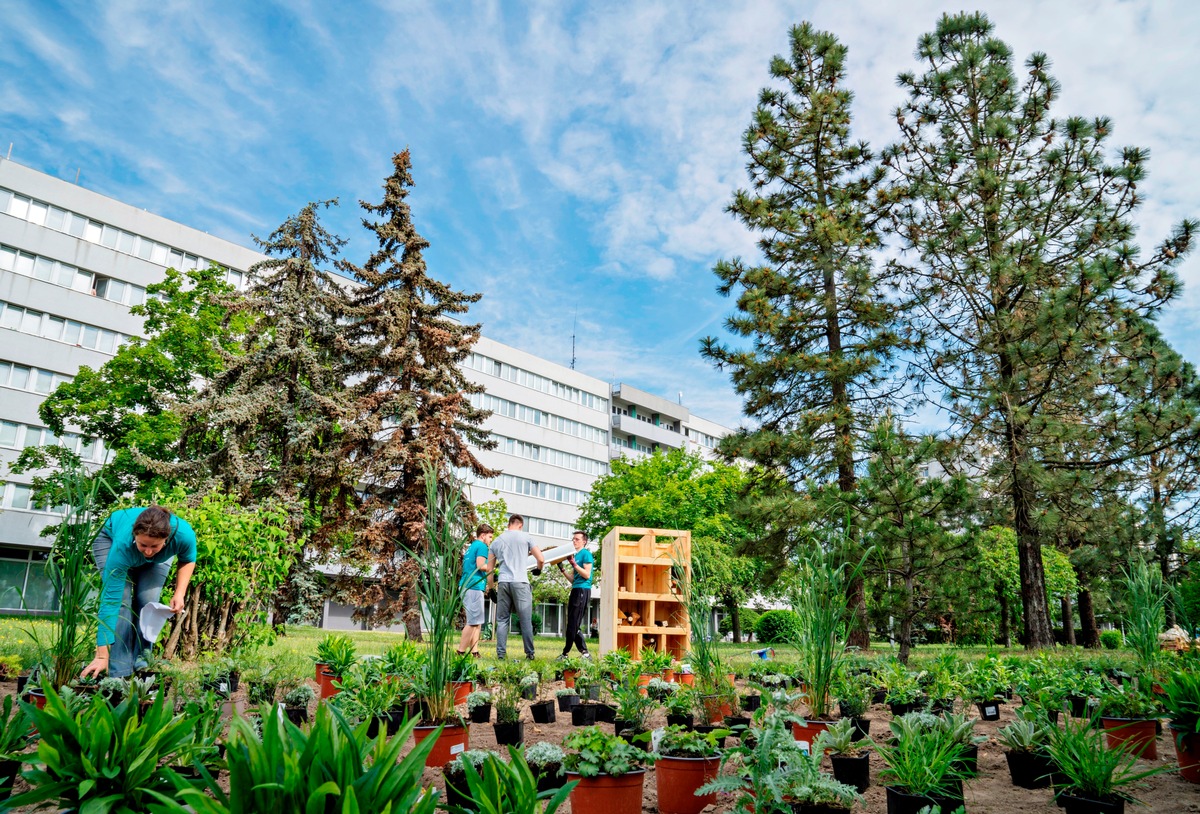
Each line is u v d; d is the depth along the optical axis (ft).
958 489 34.01
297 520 53.42
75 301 100.17
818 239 57.67
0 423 91.91
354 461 62.54
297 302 66.74
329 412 62.75
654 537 31.91
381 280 68.49
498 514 82.94
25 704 8.38
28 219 97.76
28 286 96.32
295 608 56.75
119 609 14.34
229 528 24.76
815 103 61.36
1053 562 73.26
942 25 57.26
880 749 9.84
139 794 7.14
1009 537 68.95
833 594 13.97
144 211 108.47
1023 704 16.92
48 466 69.87
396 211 69.97
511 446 154.92
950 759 9.47
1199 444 44.98
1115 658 29.40
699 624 15.94
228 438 59.00
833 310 58.29
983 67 55.16
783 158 62.23
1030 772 10.84
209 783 5.51
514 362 159.84
